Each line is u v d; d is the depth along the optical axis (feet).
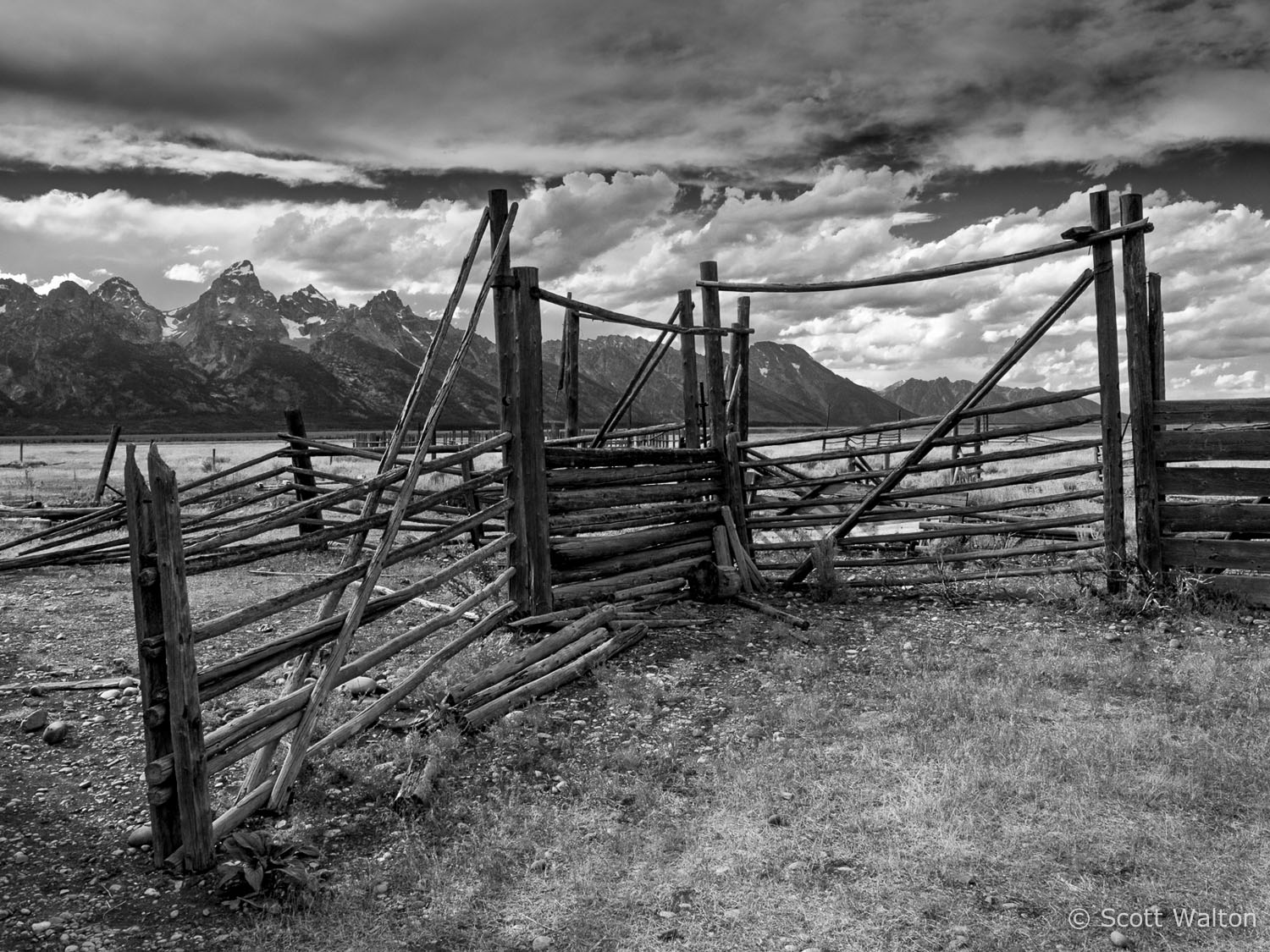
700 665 25.02
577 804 16.37
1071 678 22.45
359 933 12.28
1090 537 35.37
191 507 59.21
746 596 33.06
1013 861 13.65
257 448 355.36
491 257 26.63
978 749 17.67
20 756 18.38
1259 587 28.14
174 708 13.79
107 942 12.01
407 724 19.54
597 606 29.25
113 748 18.92
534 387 27.66
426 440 22.03
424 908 13.00
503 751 18.71
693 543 33.99
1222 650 24.03
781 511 44.57
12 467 135.54
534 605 27.73
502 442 26.55
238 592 34.73
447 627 28.43
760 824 15.24
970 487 32.24
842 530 34.09
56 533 41.45
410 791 16.37
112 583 36.63
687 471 33.83
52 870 13.92
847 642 27.20
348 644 18.07
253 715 15.90
